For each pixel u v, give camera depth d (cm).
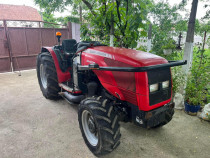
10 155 212
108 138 190
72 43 367
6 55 643
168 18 864
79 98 293
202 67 334
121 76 200
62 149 225
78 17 924
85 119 229
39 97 405
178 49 565
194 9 314
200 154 217
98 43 287
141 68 166
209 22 452
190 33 325
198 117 308
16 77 587
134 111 205
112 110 200
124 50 231
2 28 616
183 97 342
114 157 212
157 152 220
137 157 212
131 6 360
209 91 366
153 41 689
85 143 229
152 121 202
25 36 670
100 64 224
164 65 181
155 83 190
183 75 339
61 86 339
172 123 289
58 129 272
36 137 250
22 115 316
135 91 189
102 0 361
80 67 221
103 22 369
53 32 742
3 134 256
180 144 236
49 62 356
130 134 259
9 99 391
